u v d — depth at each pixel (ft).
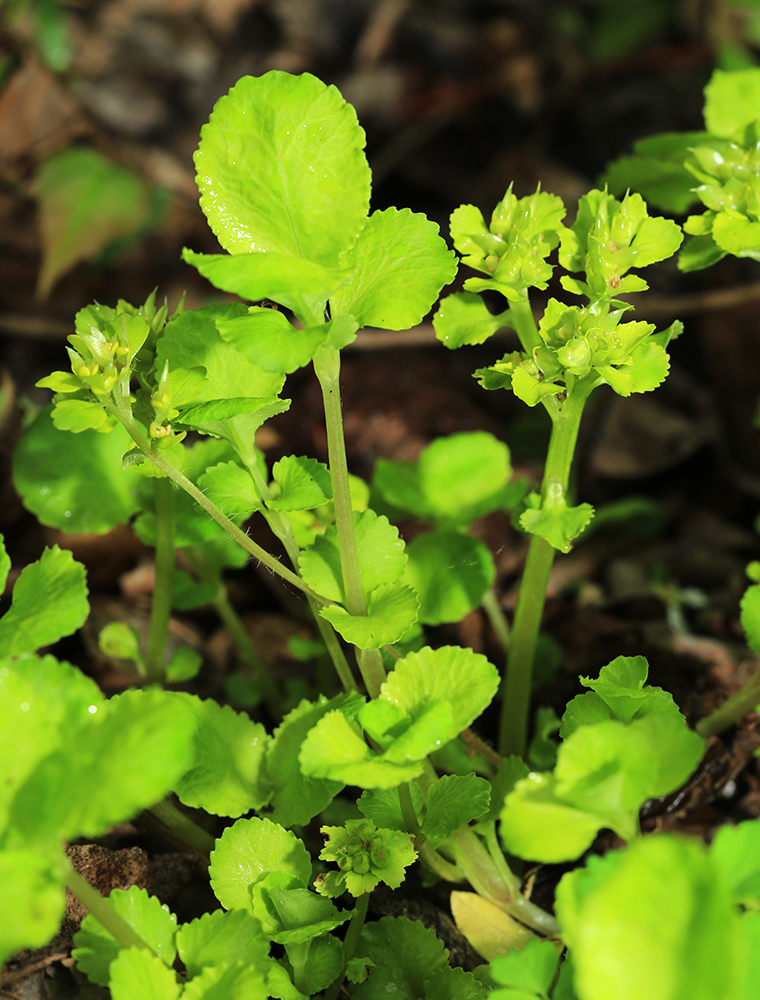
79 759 0.65
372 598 0.77
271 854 0.76
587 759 0.65
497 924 0.81
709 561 1.20
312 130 0.71
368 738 0.77
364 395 1.32
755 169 0.82
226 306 0.78
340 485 0.74
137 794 0.63
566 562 1.18
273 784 0.82
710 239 0.84
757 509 1.31
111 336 0.75
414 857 0.75
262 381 0.78
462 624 1.02
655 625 1.05
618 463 1.31
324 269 0.68
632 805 0.65
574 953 0.64
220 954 0.72
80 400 0.74
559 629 1.02
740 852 0.65
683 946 0.59
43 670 0.67
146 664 0.91
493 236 0.78
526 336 0.80
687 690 0.96
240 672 1.04
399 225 0.74
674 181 0.92
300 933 0.73
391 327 0.72
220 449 0.88
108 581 1.08
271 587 1.10
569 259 0.79
